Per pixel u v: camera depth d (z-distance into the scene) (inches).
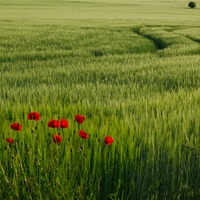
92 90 457.4
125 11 4121.6
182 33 1738.4
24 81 633.6
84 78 644.7
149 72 655.8
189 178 201.0
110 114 299.1
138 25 2129.7
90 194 179.2
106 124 228.2
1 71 761.6
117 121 241.9
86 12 3695.9
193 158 208.4
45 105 328.2
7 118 277.7
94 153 193.6
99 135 211.5
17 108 292.4
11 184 175.2
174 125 246.2
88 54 1094.4
